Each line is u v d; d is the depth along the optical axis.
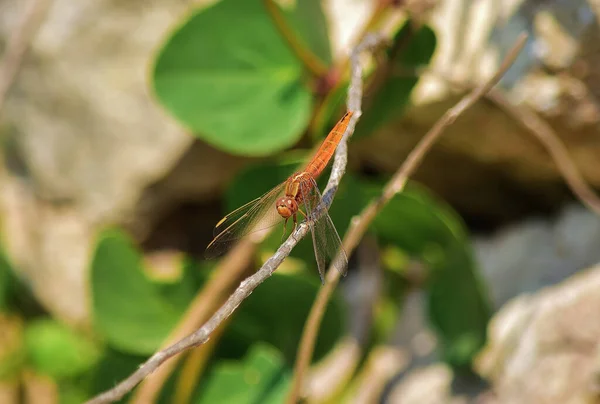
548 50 0.76
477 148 0.81
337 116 0.74
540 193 0.83
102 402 0.61
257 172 0.75
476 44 0.77
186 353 0.75
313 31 0.76
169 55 0.76
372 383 0.81
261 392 0.75
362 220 0.69
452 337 0.77
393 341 0.83
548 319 0.76
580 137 0.77
